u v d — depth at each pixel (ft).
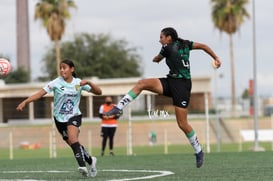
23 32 426.92
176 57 61.31
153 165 88.33
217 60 62.75
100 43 532.73
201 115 246.27
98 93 64.44
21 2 418.10
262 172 66.44
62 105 62.75
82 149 62.69
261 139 248.32
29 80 433.48
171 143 290.15
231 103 365.40
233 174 64.08
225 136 296.10
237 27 455.63
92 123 236.02
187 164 87.97
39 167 89.97
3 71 73.15
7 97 371.15
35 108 242.17
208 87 385.29
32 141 275.39
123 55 537.65
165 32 61.87
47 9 411.95
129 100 60.49
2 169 86.22
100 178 62.39
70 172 75.36
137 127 293.02
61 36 417.08
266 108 422.82
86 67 517.14
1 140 280.10
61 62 62.64
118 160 106.73
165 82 62.08
